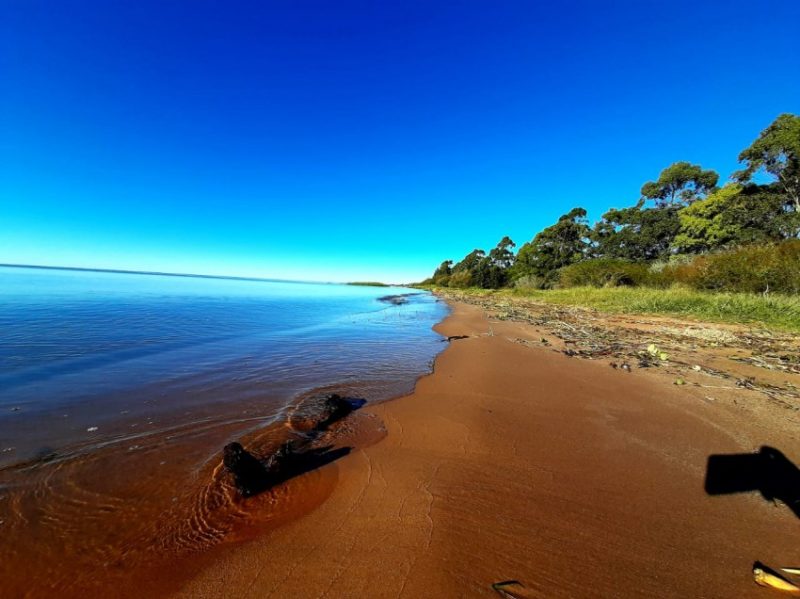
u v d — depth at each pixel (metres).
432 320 15.59
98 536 2.47
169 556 2.29
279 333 11.36
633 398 5.11
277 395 5.50
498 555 2.25
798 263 13.75
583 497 2.86
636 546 2.32
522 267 43.16
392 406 5.04
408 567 2.16
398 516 2.64
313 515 2.67
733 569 2.12
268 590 2.02
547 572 2.12
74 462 3.43
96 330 10.23
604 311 15.99
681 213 30.14
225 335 10.61
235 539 2.43
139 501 2.85
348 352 8.56
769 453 3.49
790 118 22.92
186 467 3.37
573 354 7.95
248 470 3.00
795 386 5.49
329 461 3.51
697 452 3.55
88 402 5.00
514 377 6.24
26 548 2.36
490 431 4.13
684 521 2.55
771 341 8.80
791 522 2.53
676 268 20.89
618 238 35.56
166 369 6.77
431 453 3.65
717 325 11.12
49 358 7.12
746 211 25.28
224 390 5.69
